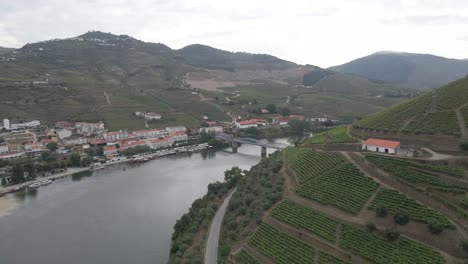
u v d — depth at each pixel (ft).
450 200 367.45
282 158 647.56
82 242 530.27
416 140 524.52
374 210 387.75
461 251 311.68
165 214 620.90
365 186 431.02
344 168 483.10
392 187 416.05
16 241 544.62
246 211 506.48
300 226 411.95
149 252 490.49
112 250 501.15
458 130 499.10
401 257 326.03
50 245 525.75
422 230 344.08
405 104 648.38
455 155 465.88
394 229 349.20
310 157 564.71
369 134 593.01
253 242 415.03
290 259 371.35
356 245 357.00
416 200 382.63
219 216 545.44
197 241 467.93
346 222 390.42
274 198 481.05
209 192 650.43
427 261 312.91
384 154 497.87
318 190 461.78
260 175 610.24
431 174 414.62
